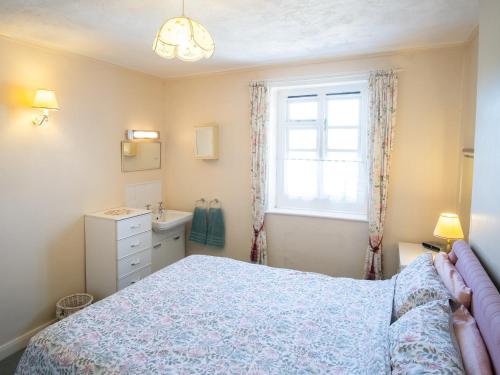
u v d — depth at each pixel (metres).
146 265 3.35
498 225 1.44
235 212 3.84
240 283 2.26
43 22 2.32
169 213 4.02
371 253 3.14
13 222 2.62
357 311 1.87
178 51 1.83
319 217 3.43
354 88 3.39
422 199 3.02
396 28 2.48
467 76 2.71
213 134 3.77
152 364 1.41
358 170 3.44
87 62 3.14
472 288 1.49
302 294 2.09
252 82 3.54
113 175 3.46
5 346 2.60
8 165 2.56
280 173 3.78
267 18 2.28
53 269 2.92
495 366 1.09
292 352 1.50
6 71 2.53
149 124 3.90
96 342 1.55
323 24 2.40
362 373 1.35
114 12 2.17
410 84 2.98
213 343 1.57
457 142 2.88
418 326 1.35
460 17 2.27
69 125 3.00
